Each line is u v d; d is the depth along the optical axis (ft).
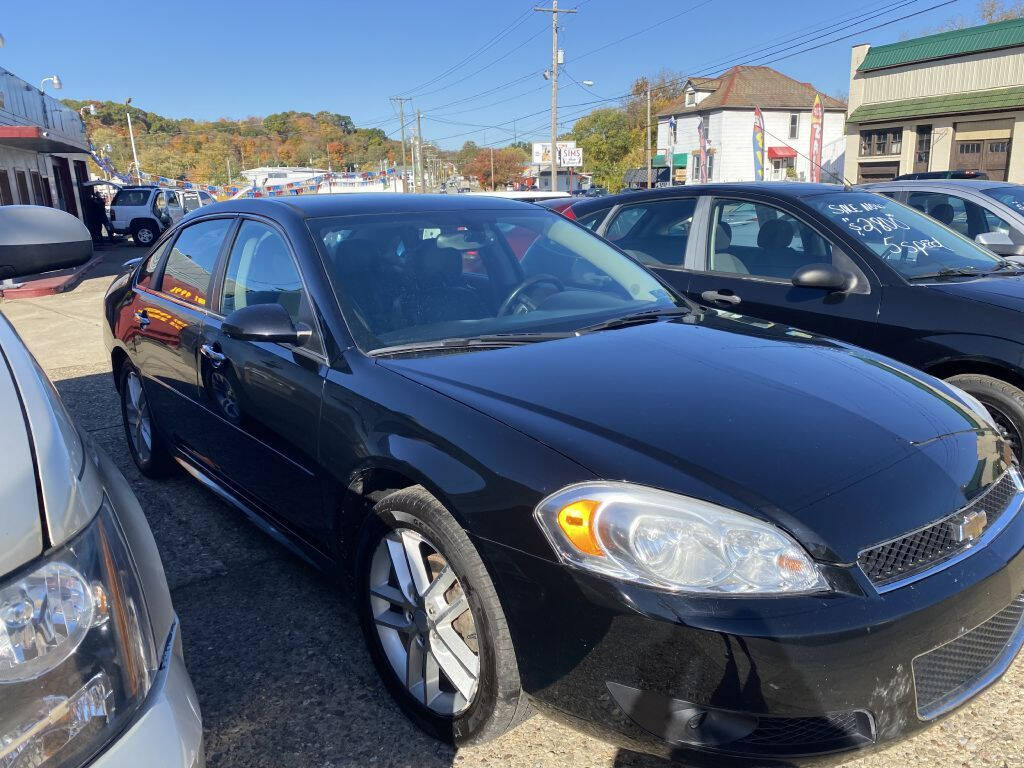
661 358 8.27
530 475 6.37
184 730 4.12
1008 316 11.55
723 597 5.71
